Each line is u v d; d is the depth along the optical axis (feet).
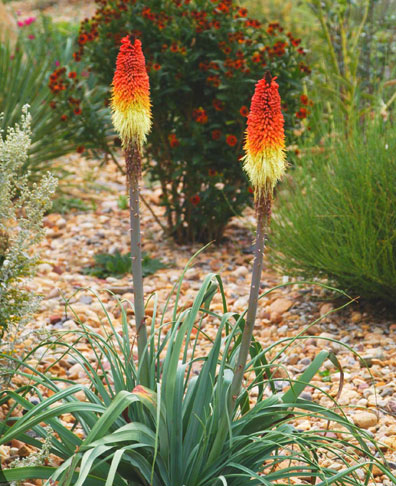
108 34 20.85
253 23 20.95
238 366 7.76
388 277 14.88
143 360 8.45
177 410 8.32
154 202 25.62
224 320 8.59
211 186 20.51
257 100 6.89
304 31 31.09
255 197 7.22
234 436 8.30
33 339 13.53
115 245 21.88
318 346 14.82
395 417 11.91
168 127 21.15
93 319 16.08
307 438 8.41
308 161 18.20
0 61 26.16
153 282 18.81
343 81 24.68
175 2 20.88
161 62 20.58
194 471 7.93
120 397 7.34
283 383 13.16
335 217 15.98
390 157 15.64
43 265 19.86
